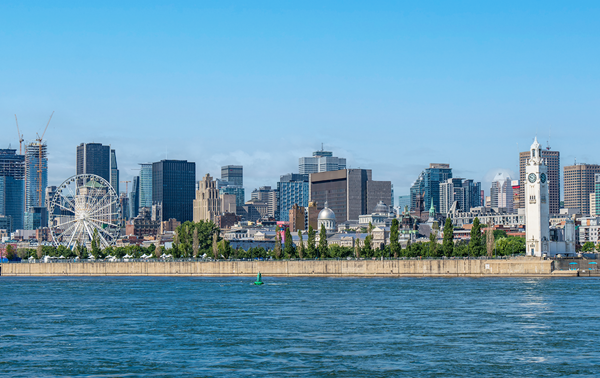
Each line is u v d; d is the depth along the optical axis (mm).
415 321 179750
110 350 144250
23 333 166375
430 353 139250
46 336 161750
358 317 188125
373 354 138625
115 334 163875
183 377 121750
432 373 123875
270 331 166000
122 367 129000
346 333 162125
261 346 147375
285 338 156375
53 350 144625
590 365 129000
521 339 153250
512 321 178625
